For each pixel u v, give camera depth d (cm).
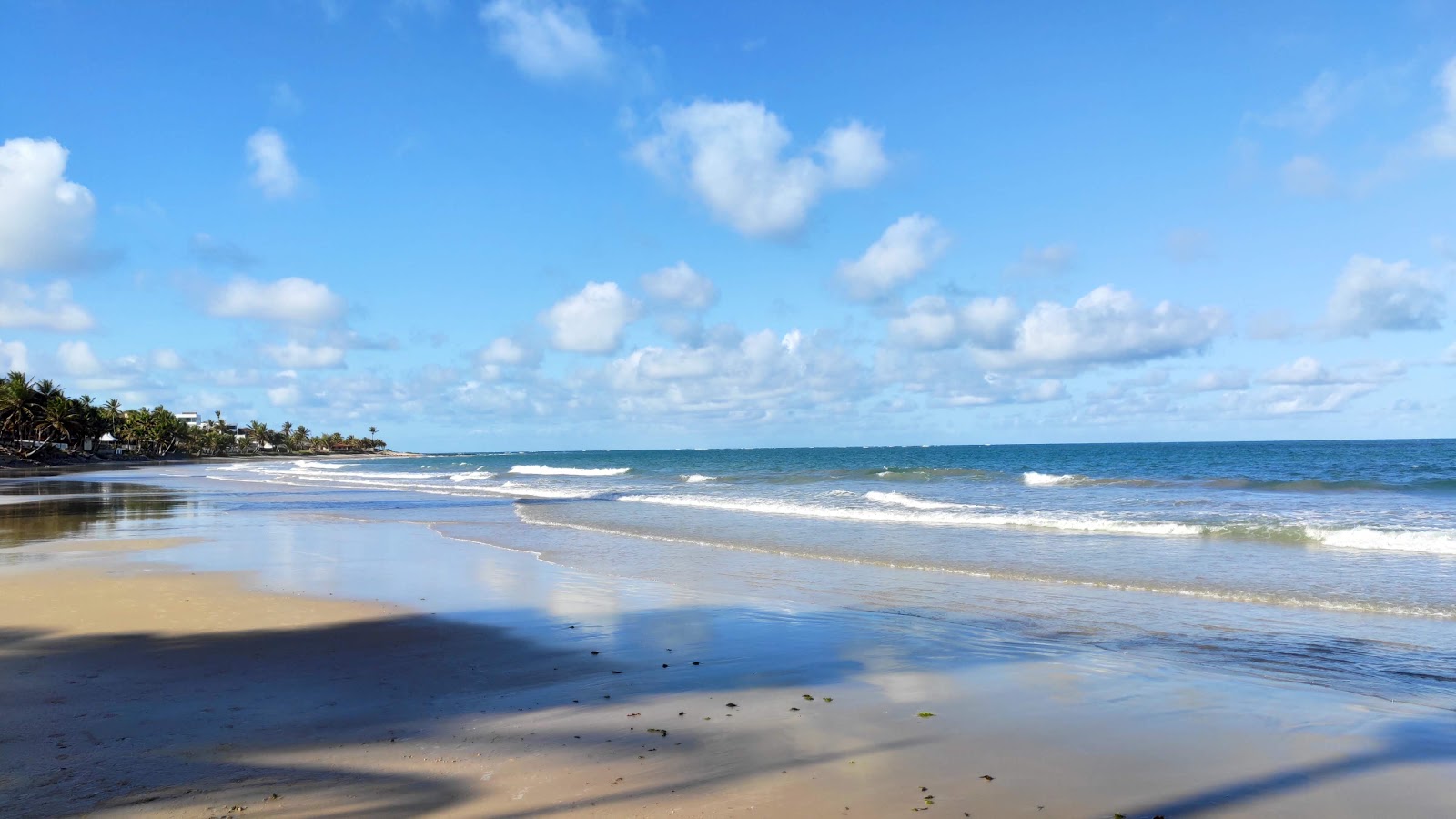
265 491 4512
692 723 635
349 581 1346
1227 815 471
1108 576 1316
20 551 1759
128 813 465
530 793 498
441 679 769
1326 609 1058
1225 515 2198
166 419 15162
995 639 920
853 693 718
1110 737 602
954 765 546
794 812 470
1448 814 473
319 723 638
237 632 969
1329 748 580
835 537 1908
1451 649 855
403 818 462
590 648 891
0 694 711
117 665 814
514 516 2719
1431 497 2845
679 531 2098
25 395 9975
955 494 3206
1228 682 743
